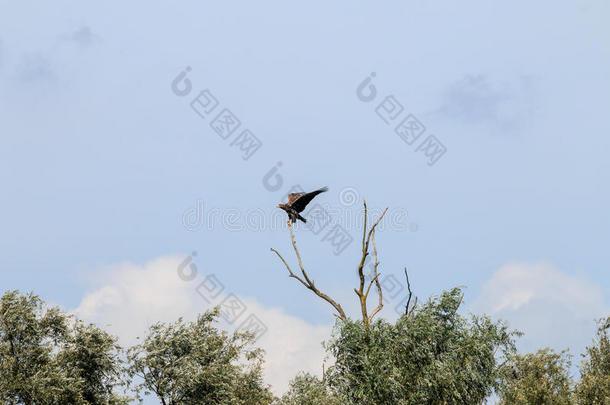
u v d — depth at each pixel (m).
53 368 79.56
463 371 79.44
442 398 79.12
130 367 87.56
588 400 84.50
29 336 80.38
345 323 82.94
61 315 84.75
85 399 82.12
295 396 84.06
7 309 80.44
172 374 86.31
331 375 80.88
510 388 83.25
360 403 78.00
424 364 80.44
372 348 79.81
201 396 88.06
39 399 77.00
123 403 82.75
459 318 84.31
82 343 84.62
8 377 76.62
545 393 83.19
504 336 86.62
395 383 76.19
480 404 80.94
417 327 80.88
